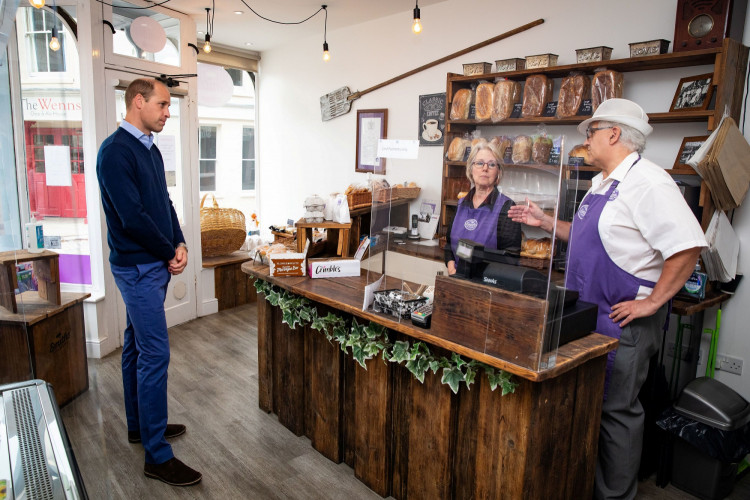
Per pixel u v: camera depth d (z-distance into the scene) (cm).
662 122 285
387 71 453
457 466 197
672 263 195
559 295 158
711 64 269
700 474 239
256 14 440
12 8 138
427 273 211
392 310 206
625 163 209
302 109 552
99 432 172
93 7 343
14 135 154
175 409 305
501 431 176
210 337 423
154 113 230
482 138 181
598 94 293
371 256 230
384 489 229
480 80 352
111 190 217
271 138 605
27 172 161
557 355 169
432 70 415
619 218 207
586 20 320
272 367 296
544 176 158
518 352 158
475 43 382
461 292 173
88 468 161
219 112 622
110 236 232
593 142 217
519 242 162
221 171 641
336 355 246
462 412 192
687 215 194
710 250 249
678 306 243
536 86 321
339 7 418
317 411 261
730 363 278
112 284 379
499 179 170
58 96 169
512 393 170
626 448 216
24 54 153
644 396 251
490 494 183
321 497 229
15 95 152
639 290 210
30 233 163
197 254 463
